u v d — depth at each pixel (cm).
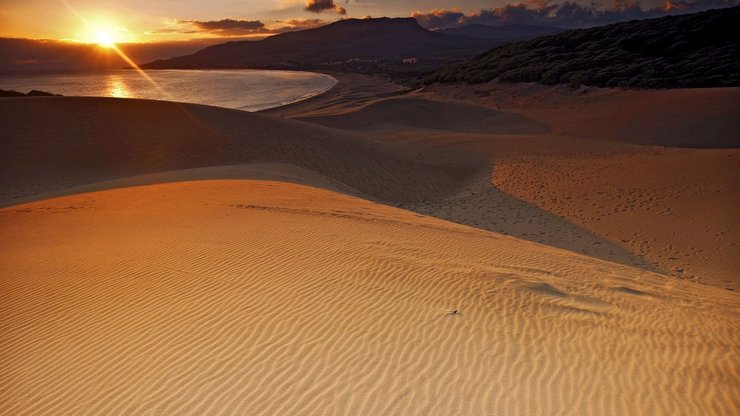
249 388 528
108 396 526
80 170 2350
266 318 682
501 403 502
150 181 1981
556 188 2375
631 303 848
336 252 970
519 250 1198
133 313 712
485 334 649
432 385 531
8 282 856
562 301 804
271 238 1058
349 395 514
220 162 2562
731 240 1582
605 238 1712
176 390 528
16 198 2030
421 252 1031
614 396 520
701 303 931
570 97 5972
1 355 625
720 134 3884
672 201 1984
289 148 2805
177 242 1031
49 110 2884
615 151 3181
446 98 7219
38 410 512
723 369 588
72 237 1124
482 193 2456
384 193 2480
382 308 719
